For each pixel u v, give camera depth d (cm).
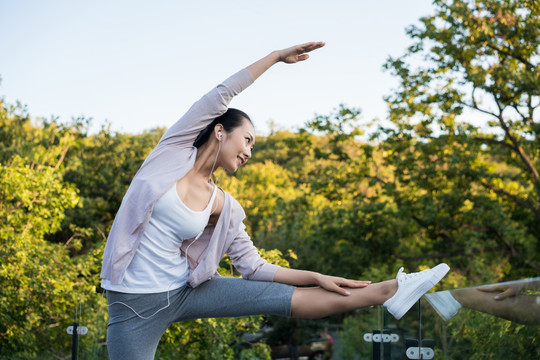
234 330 649
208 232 219
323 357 1159
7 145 1282
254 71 211
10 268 657
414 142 1223
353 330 906
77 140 1131
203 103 205
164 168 201
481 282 1125
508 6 1064
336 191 1330
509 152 1251
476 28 1104
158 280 203
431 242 1353
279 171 2245
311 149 1341
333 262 1372
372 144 1270
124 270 197
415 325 209
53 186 817
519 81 1051
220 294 211
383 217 1314
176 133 205
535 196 1188
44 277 669
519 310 169
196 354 638
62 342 631
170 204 198
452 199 1170
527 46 1132
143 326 203
